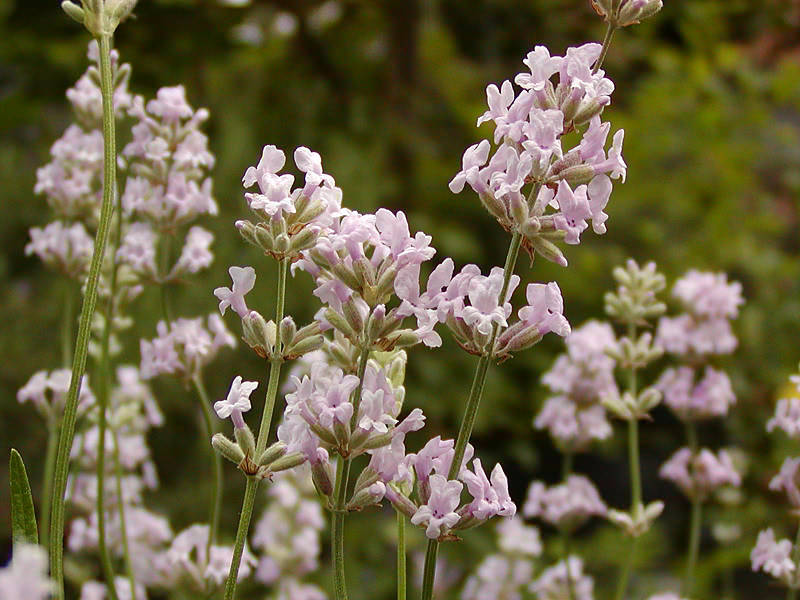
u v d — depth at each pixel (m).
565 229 0.35
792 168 1.42
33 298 1.23
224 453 0.36
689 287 0.51
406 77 1.45
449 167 1.47
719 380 0.51
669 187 1.37
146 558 0.52
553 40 1.60
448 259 0.35
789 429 0.45
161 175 0.46
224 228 1.14
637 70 1.65
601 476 1.33
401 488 0.37
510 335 0.36
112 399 0.53
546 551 0.97
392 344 0.35
